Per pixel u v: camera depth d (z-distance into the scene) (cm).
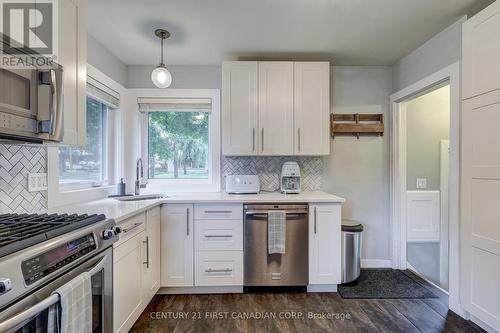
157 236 238
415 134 320
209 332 193
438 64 236
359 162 313
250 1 187
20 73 105
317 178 311
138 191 282
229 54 276
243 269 248
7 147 150
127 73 303
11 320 77
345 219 302
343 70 311
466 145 197
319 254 251
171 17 207
